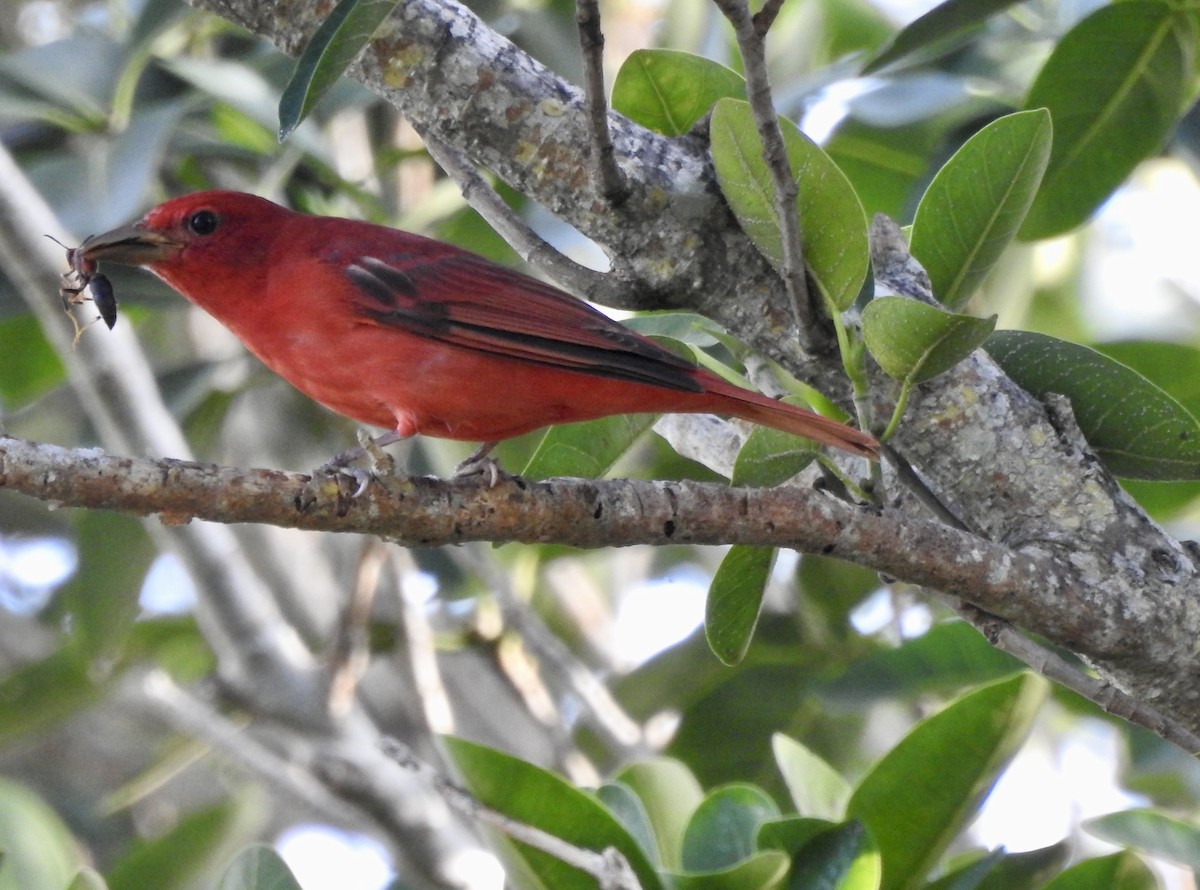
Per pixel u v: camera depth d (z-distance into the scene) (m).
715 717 13.34
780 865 7.68
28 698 14.63
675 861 9.70
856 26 16.16
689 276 8.19
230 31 14.29
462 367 8.91
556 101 8.02
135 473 6.52
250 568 13.41
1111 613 7.63
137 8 14.19
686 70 9.05
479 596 13.62
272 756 12.45
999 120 7.92
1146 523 7.93
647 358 8.50
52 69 12.71
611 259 8.37
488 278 9.14
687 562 16.25
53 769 18.31
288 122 6.77
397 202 14.76
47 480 6.40
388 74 8.02
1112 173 10.94
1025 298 15.60
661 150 8.15
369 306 9.06
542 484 7.24
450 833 12.16
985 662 11.64
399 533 7.04
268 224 9.66
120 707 18.02
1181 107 10.67
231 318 9.69
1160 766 11.63
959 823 8.20
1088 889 8.66
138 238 9.73
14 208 11.77
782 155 7.03
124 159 11.93
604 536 7.25
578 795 7.97
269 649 12.51
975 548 7.48
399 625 13.16
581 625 15.95
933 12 10.03
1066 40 10.41
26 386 15.07
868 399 7.80
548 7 13.78
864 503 7.59
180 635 16.00
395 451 13.98
